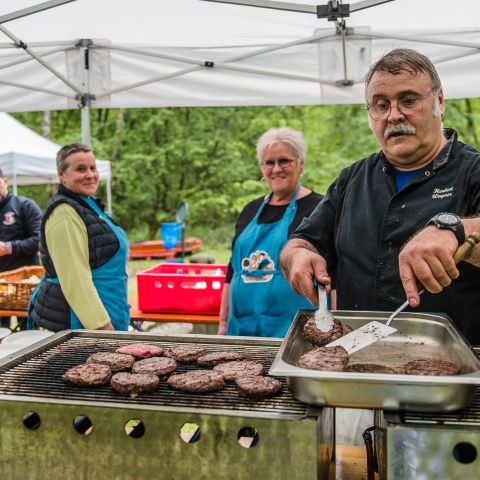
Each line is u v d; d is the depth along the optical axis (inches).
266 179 111.1
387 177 69.5
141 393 49.0
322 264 61.2
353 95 127.9
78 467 44.1
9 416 44.8
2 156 244.4
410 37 115.6
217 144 674.8
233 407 45.9
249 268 105.5
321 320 56.6
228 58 128.1
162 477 42.8
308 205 105.9
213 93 137.6
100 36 126.3
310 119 622.8
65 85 136.5
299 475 40.6
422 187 65.9
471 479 38.1
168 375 54.9
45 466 44.6
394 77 61.4
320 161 576.7
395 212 67.1
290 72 129.7
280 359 44.8
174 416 42.0
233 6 104.8
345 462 55.6
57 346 65.8
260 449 41.1
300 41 122.7
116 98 138.2
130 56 133.6
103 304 105.9
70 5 104.1
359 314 59.9
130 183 667.4
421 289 50.8
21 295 142.6
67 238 99.5
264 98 136.9
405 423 39.3
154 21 114.7
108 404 43.6
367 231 69.2
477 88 126.6
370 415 76.9
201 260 203.6
